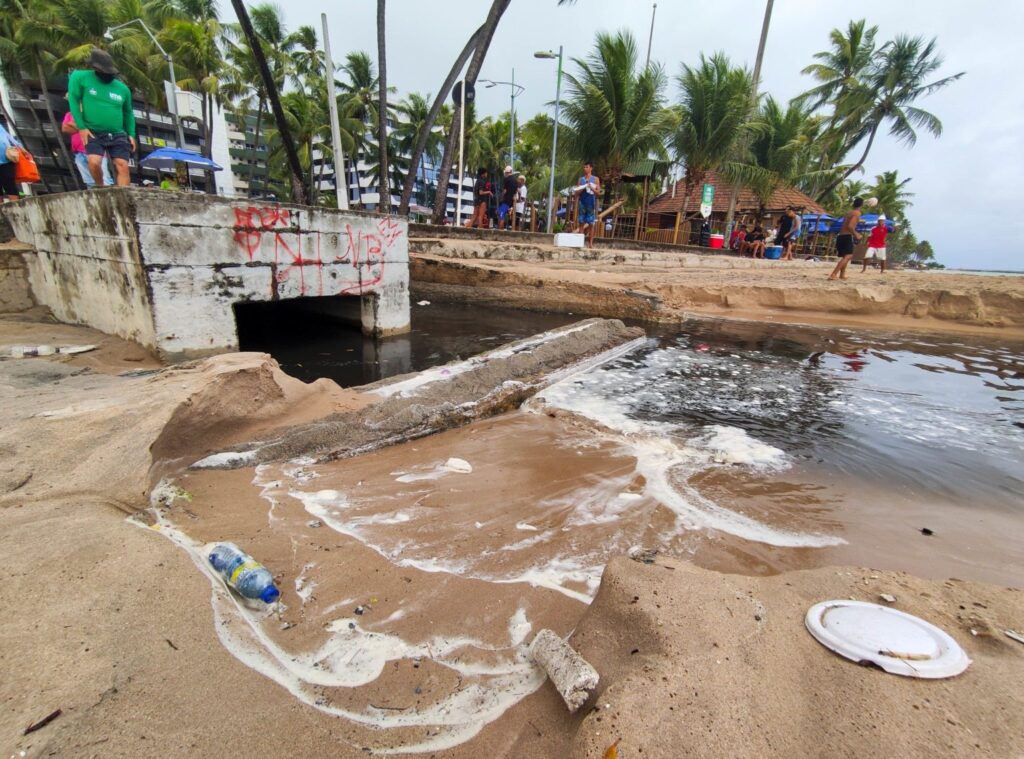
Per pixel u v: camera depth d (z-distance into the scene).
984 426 5.03
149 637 1.83
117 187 4.79
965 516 3.35
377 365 6.19
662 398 5.70
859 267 20.30
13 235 7.60
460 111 14.98
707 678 1.60
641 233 25.14
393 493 3.33
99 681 1.62
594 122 19.56
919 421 5.14
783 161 25.91
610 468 3.90
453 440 4.37
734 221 28.05
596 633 1.92
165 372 3.97
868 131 31.09
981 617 2.05
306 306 8.93
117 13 27.78
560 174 25.78
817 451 4.34
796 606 2.07
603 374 6.61
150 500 2.88
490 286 10.97
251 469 3.50
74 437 3.01
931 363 7.45
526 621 2.19
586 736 1.43
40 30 25.84
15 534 2.23
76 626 1.80
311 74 36.81
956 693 1.60
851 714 1.51
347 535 2.80
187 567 2.21
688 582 2.10
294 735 1.57
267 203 5.66
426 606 2.26
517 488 3.51
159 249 4.87
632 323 9.80
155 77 28.77
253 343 7.05
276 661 1.88
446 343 7.40
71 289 6.41
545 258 13.53
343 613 2.19
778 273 15.45
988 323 10.02
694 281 12.44
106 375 4.46
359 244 6.83
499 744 1.57
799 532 3.08
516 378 5.78
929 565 2.76
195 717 1.57
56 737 1.42
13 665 1.62
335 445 3.90
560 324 9.18
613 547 2.83
